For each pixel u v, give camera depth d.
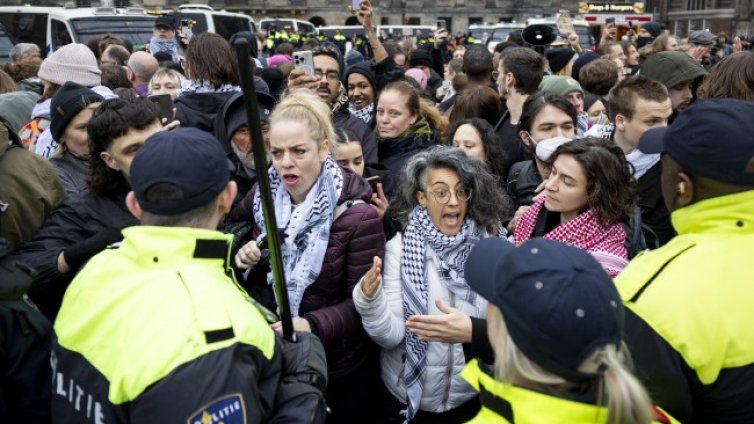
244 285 2.97
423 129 4.48
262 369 1.80
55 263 2.63
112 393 1.64
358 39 17.91
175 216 1.84
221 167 1.89
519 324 1.44
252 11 41.31
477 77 6.48
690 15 36.66
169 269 1.78
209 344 1.65
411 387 2.78
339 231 2.81
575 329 1.38
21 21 13.47
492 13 43.66
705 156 1.77
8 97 5.04
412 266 2.84
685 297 1.73
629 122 3.66
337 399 2.91
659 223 3.41
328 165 2.87
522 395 1.48
